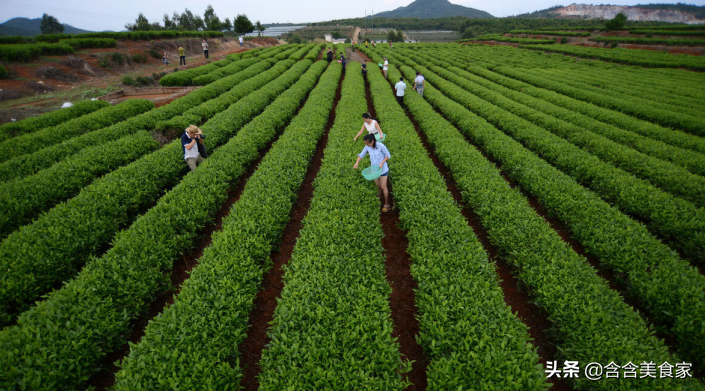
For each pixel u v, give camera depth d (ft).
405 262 26.61
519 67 133.49
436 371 14.88
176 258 23.90
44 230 23.40
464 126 55.16
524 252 23.00
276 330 16.34
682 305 18.28
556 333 18.85
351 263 20.16
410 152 38.19
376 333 15.98
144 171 33.58
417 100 70.08
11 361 13.88
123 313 18.20
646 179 36.81
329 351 15.20
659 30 203.51
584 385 15.78
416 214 26.40
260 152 48.39
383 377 14.64
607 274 24.76
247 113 57.93
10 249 21.27
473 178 33.86
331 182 30.66
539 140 46.42
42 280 20.75
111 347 17.43
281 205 27.91
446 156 40.83
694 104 72.23
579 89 85.40
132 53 125.49
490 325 16.44
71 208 26.32
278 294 23.24
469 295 18.35
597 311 17.85
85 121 51.80
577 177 37.96
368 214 26.50
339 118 52.90
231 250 21.62
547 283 20.15
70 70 96.48
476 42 272.72
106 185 30.25
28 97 77.61
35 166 36.99
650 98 81.10
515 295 23.22
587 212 27.91
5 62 86.28
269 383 14.12
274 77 100.99
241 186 38.63
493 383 14.07
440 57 160.97
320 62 129.59
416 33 579.07
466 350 15.44
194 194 29.04
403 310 22.20
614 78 107.65
